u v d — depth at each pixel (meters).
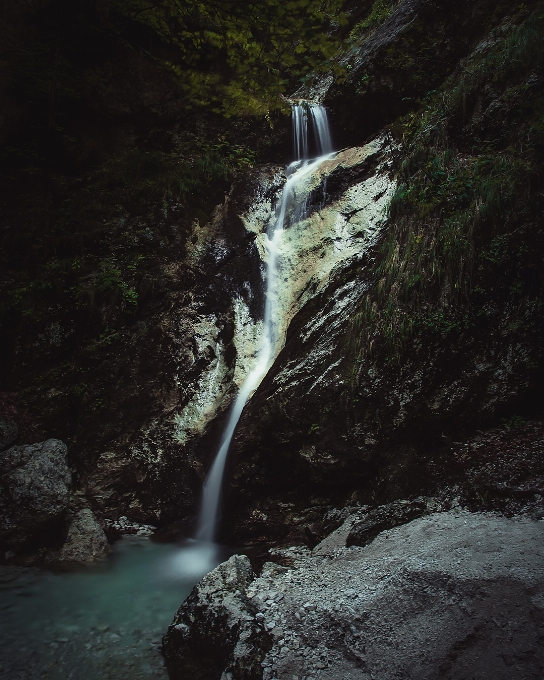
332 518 5.59
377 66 10.66
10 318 8.57
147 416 7.70
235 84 8.33
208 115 12.38
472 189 6.88
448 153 7.72
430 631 3.31
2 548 6.12
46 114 11.52
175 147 12.09
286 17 6.81
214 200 10.10
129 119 12.23
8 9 11.52
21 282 9.12
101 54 12.30
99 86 11.99
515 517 4.44
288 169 10.89
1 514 6.11
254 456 6.54
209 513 6.77
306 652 3.46
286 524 6.02
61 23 11.53
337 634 3.54
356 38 13.21
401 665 3.15
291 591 4.14
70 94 11.51
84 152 11.61
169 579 5.68
